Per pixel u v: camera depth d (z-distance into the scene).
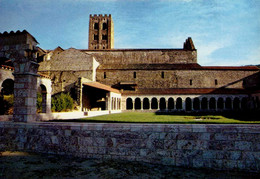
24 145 8.34
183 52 50.81
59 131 8.05
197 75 45.00
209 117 20.70
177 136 7.16
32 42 9.38
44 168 6.52
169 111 38.75
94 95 39.97
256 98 36.38
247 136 6.84
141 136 7.36
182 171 6.62
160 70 45.38
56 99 25.70
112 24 59.75
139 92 40.41
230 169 6.77
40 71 40.66
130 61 50.78
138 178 5.97
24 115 8.79
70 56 40.81
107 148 7.55
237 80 44.81
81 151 7.75
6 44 9.37
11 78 18.59
